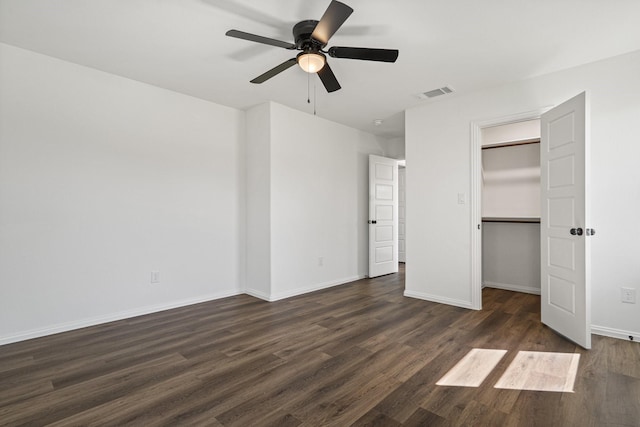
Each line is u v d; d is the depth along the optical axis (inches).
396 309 142.9
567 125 108.3
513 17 88.2
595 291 112.9
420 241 160.1
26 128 109.4
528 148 177.0
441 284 152.9
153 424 66.3
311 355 97.7
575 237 104.5
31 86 110.0
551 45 103.0
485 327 120.3
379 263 217.2
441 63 115.4
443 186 151.6
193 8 85.2
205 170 155.4
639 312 106.1
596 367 88.9
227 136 163.8
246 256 171.6
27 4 83.5
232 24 92.7
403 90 140.6
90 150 122.3
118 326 122.1
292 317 132.4
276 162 159.6
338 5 70.2
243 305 149.3
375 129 208.8
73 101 118.4
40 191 112.3
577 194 103.0
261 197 162.1
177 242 145.9
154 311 138.9
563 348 101.4
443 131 151.6
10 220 106.9
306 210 174.7
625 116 108.4
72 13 87.5
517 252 178.7
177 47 106.2
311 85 136.6
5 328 105.9
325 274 185.8
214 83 135.3
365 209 215.3
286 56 111.6
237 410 70.8
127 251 131.5
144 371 88.0
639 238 106.0
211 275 157.9
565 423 66.2
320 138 182.9
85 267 121.4
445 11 85.7
